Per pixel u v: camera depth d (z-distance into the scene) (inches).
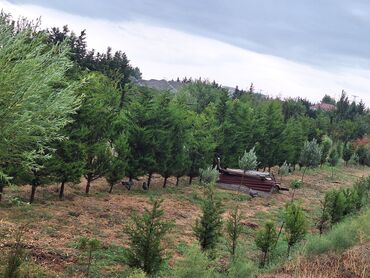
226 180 1488.7
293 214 680.4
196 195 1218.0
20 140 391.5
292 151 2043.6
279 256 683.4
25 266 482.0
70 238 649.6
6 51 367.6
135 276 439.8
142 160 1175.6
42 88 382.9
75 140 860.0
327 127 3459.6
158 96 1256.8
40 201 858.1
